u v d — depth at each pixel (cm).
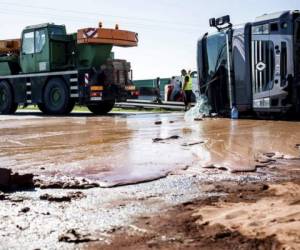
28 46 1988
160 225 330
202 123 1228
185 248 285
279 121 1245
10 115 1909
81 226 331
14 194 431
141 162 604
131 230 321
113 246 290
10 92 2066
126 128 1116
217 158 625
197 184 470
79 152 709
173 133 966
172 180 491
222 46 1425
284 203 377
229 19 1405
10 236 310
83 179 494
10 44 2134
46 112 1989
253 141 797
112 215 359
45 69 1931
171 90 2891
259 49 1305
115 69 1897
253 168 551
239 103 1370
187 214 357
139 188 456
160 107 2225
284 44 1247
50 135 973
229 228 317
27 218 351
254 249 281
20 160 638
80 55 1888
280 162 596
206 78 1501
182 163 591
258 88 1316
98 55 1847
